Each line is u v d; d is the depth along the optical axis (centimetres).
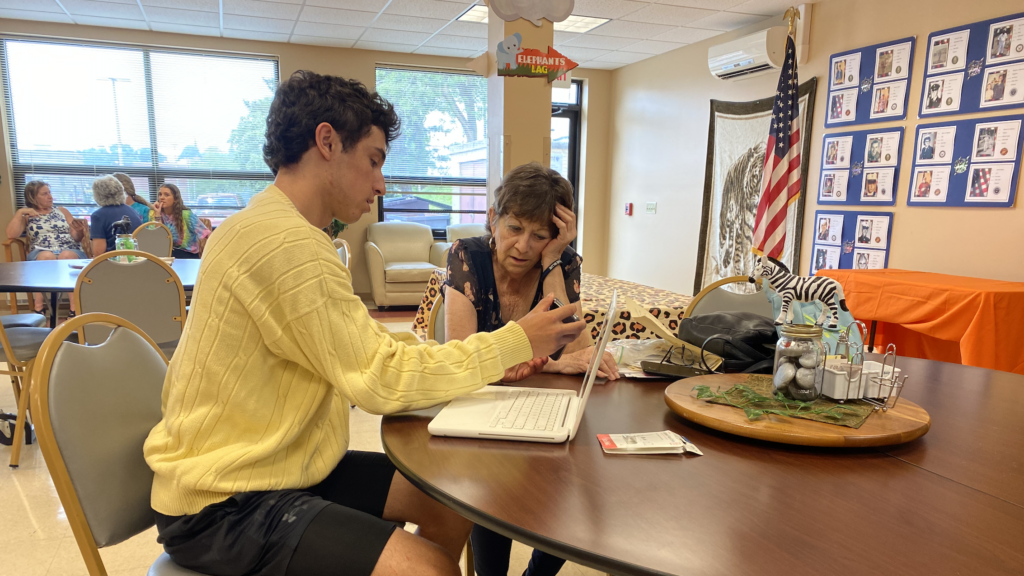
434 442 90
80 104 559
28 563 167
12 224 478
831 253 437
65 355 92
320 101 93
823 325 116
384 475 112
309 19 507
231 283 84
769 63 457
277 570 82
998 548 62
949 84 353
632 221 681
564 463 83
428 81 663
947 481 78
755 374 119
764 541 63
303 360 87
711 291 197
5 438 248
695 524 66
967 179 346
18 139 546
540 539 63
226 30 547
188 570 89
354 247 657
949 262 359
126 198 501
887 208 396
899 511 70
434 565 81
